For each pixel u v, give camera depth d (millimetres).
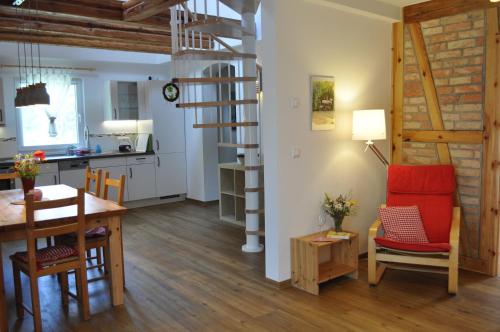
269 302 3496
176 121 7543
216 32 4395
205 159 7277
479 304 3395
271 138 3727
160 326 3119
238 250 4887
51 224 3076
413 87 4527
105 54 7195
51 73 6770
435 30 4305
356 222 4488
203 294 3676
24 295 3771
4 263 4668
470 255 4184
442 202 4047
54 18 4875
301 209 3914
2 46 6246
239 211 6004
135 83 7324
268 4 3621
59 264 3117
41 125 6793
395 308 3346
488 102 3973
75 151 6875
